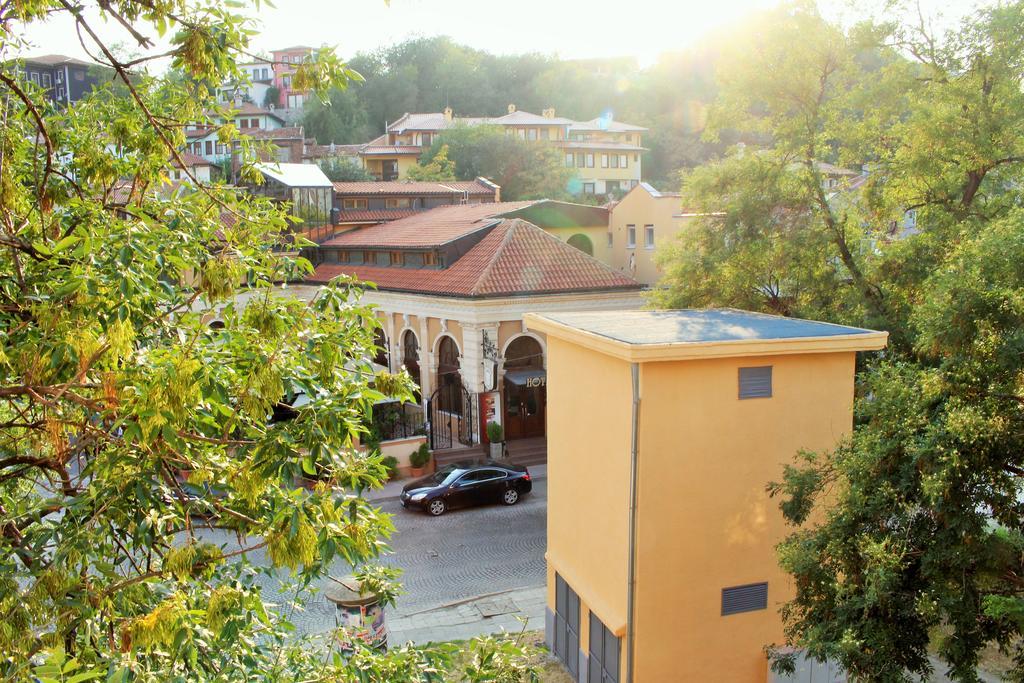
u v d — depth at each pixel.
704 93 100.75
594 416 14.38
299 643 8.54
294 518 6.03
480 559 21.98
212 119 9.53
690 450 12.94
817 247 21.08
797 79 21.48
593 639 14.93
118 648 6.89
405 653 7.59
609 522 13.86
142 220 7.49
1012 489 9.72
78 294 6.20
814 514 13.44
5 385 7.12
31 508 7.29
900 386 10.80
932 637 10.96
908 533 10.05
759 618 13.52
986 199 21.17
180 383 5.78
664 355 12.45
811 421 13.43
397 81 104.19
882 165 22.09
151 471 6.78
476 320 30.50
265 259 9.15
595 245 43.31
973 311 10.07
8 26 7.93
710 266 21.92
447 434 32.97
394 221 44.44
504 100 108.19
